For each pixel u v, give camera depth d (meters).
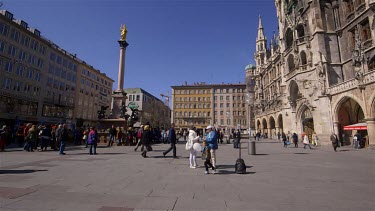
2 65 38.59
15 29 41.16
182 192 5.50
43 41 47.91
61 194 5.18
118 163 10.16
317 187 6.14
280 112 43.16
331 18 29.83
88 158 11.88
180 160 11.55
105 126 25.44
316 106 28.72
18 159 11.10
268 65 54.12
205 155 8.07
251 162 11.38
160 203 4.63
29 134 15.36
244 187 6.09
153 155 13.80
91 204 4.50
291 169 9.17
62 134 13.64
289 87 35.53
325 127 26.22
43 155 13.09
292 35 37.56
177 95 92.44
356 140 22.00
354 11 25.95
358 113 25.22
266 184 6.46
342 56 28.23
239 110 86.44
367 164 10.77
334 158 13.38
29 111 44.34
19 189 5.54
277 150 19.84
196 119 89.00
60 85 53.91
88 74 65.94
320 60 27.73
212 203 4.66
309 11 31.25
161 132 30.41
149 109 101.38
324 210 4.29
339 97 24.44
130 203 4.60
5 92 38.94
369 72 19.69
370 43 23.20
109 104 77.81
